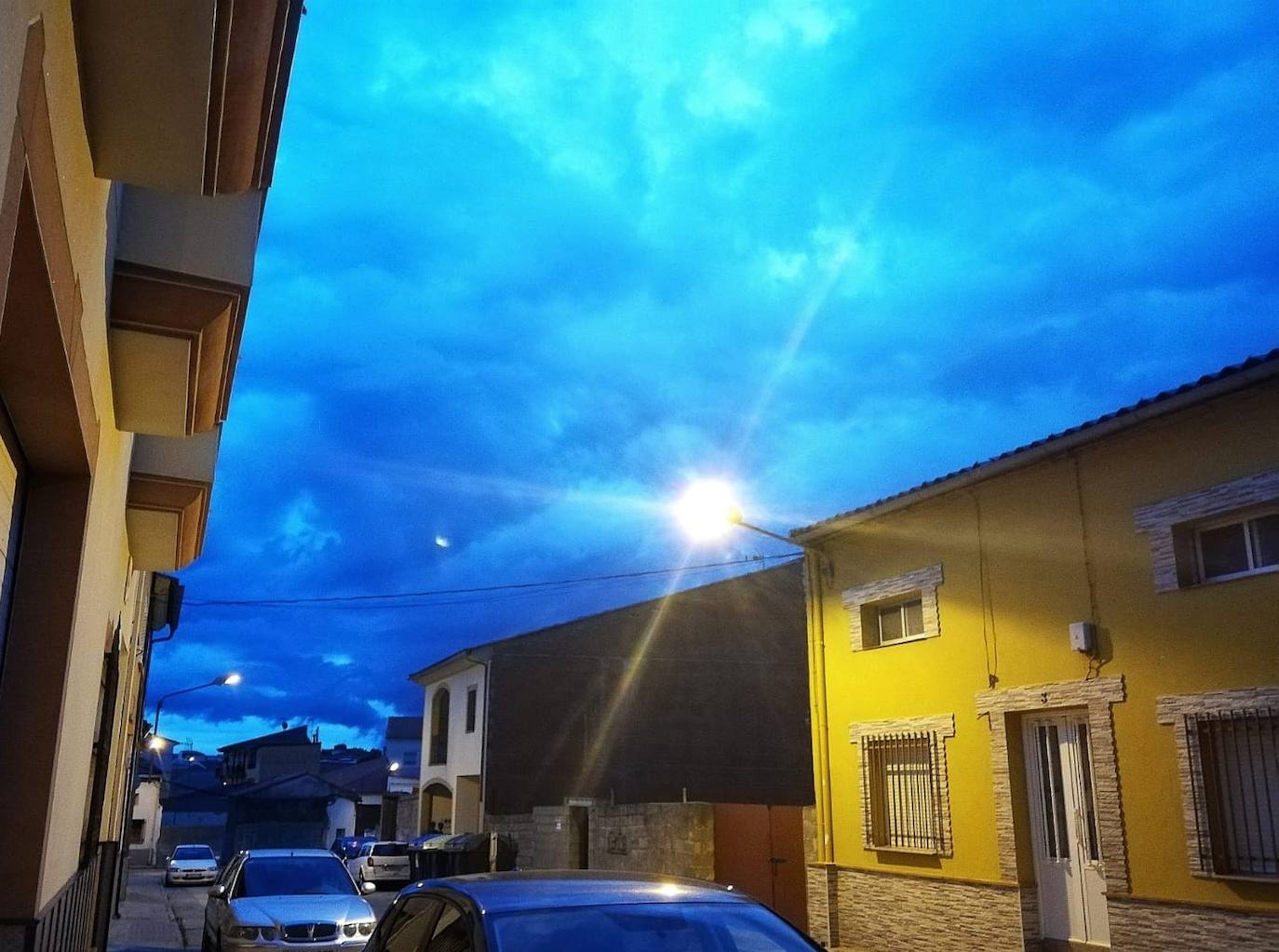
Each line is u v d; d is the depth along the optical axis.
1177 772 10.34
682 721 32.50
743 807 18.27
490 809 30.78
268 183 4.84
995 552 12.79
